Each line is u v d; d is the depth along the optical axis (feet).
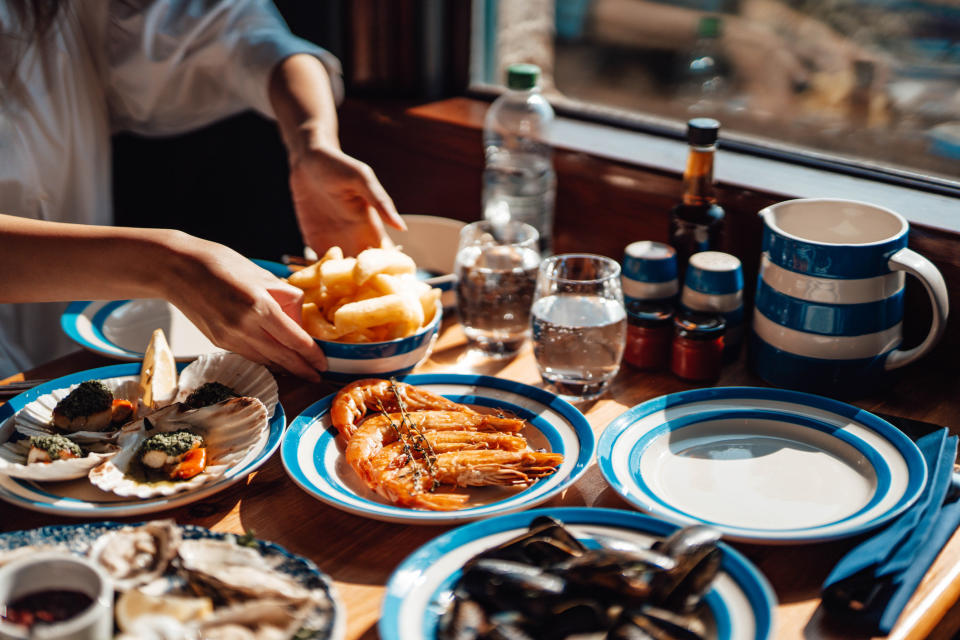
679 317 3.57
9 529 2.63
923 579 2.34
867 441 2.86
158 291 3.16
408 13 5.75
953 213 3.77
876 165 4.33
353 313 3.22
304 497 2.80
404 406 3.11
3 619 1.88
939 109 4.12
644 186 4.49
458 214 5.62
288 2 6.08
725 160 4.62
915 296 3.69
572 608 2.00
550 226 5.07
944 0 3.96
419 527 2.64
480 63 6.02
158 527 2.25
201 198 6.72
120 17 5.01
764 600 2.03
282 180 6.78
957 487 2.64
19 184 4.70
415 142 5.65
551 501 2.74
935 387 3.50
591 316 3.22
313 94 4.55
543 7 5.64
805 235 3.65
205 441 2.89
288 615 1.99
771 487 2.73
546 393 3.17
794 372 3.37
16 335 4.99
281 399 3.42
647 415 3.05
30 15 4.59
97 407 2.99
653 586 2.01
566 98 5.67
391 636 1.99
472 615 2.00
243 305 3.03
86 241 3.16
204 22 5.08
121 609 1.99
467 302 3.69
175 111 5.42
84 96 4.93
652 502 2.55
